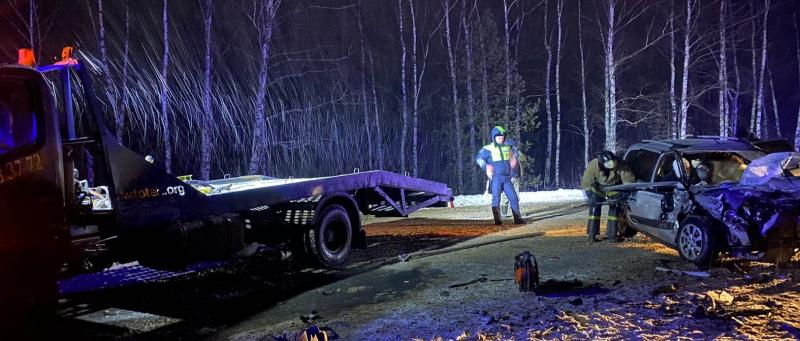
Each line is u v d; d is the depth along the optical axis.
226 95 24.97
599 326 4.93
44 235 4.82
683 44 28.92
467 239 10.34
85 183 6.22
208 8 21.17
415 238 10.81
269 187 7.66
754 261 7.30
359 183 9.09
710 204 7.26
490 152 12.22
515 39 30.17
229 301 6.71
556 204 16.28
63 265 5.22
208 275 8.12
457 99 28.70
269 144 25.36
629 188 8.62
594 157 9.47
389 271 7.90
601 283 6.64
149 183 6.32
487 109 27.14
